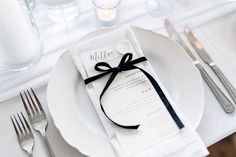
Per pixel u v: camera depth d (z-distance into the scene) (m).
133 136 0.48
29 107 0.53
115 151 0.47
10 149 0.50
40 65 0.59
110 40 0.56
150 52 0.58
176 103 0.52
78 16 0.67
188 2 0.67
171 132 0.48
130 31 0.57
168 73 0.56
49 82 0.53
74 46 0.55
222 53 0.61
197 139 0.48
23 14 0.53
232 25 0.65
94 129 0.50
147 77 0.53
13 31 0.51
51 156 0.49
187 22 0.65
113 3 0.63
